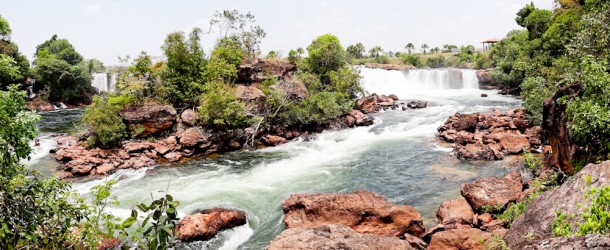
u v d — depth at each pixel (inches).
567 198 300.0
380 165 847.1
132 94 1172.5
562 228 265.4
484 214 513.7
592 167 308.3
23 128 266.8
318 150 1021.2
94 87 2442.2
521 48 1943.9
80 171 840.3
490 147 847.7
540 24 1914.4
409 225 494.9
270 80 1357.0
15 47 2023.9
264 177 804.6
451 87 2313.0
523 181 648.4
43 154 1005.8
